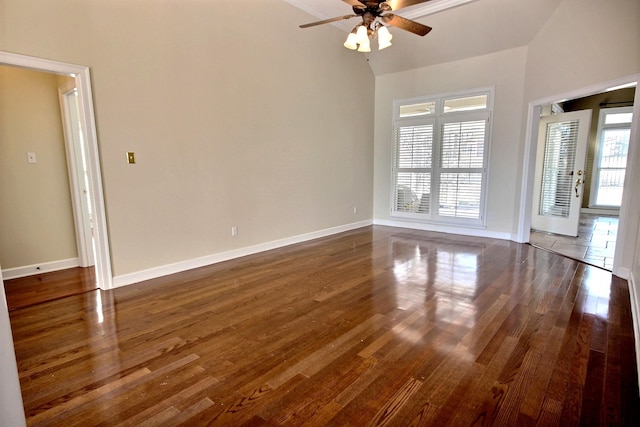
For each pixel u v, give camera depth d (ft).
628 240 11.22
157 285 11.14
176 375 6.38
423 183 20.12
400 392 5.86
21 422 2.75
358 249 15.81
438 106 19.01
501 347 7.24
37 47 9.01
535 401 5.58
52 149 12.68
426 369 6.51
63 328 8.25
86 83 9.89
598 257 14.01
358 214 21.21
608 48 11.53
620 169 26.02
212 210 13.35
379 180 22.03
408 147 20.45
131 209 11.12
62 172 12.98
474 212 18.53
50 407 5.52
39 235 12.57
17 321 8.63
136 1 10.69
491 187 17.89
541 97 15.05
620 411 5.32
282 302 9.76
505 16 15.12
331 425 5.13
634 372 6.31
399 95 20.39
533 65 15.55
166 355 7.07
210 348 7.33
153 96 11.30
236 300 9.92
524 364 6.62
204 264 13.26
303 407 5.51
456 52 17.58
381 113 21.31
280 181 15.94
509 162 17.17
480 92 17.62
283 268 12.94
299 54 16.11
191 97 12.28
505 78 16.80
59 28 9.32
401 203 21.26
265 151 15.10
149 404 5.60
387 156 21.44
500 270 12.48
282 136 15.79
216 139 13.20
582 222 22.67
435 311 9.04
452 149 18.79
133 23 10.67
